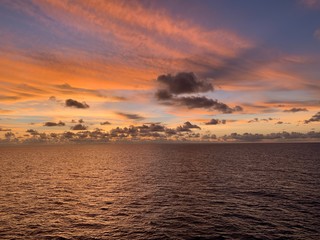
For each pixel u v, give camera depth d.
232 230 25.41
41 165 84.69
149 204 34.81
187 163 86.69
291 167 70.44
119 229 25.97
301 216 29.08
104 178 56.22
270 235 24.08
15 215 30.03
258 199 36.50
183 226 26.62
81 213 30.98
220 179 52.69
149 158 111.75
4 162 96.25
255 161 88.88
